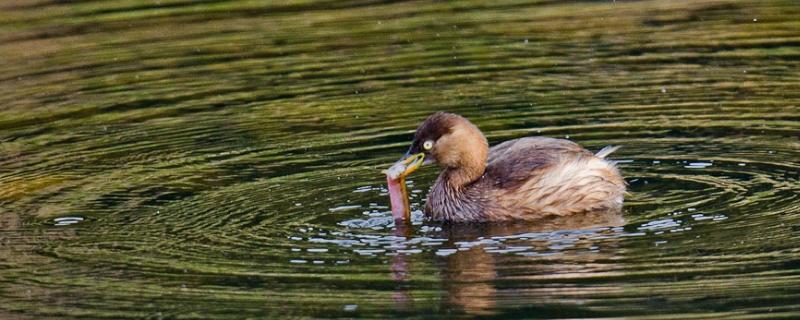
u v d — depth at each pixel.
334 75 20.27
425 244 13.39
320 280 12.37
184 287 12.31
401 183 14.28
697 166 15.58
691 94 18.44
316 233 13.76
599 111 17.94
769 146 16.11
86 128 18.22
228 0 25.42
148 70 20.92
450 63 20.66
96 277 12.66
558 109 18.11
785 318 11.12
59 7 25.11
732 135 16.62
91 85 20.28
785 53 20.12
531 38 21.86
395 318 11.37
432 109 18.33
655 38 21.47
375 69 20.52
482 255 12.96
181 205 14.82
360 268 12.67
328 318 11.45
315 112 18.50
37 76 20.84
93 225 14.27
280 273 12.59
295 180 15.59
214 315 11.59
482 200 14.30
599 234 13.49
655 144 16.47
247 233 13.80
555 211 14.31
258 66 20.92
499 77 19.77
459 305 11.64
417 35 22.41
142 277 12.60
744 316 11.19
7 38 23.08
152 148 17.17
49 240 13.83
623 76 19.48
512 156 14.77
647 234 13.35
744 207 13.98
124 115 18.72
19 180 16.08
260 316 11.54
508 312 11.46
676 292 11.70
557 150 14.79
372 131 17.47
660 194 14.69
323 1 25.28
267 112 18.56
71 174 16.25
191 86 20.02
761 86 18.59
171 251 13.33
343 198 14.89
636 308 11.43
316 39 22.41
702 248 12.80
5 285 12.52
